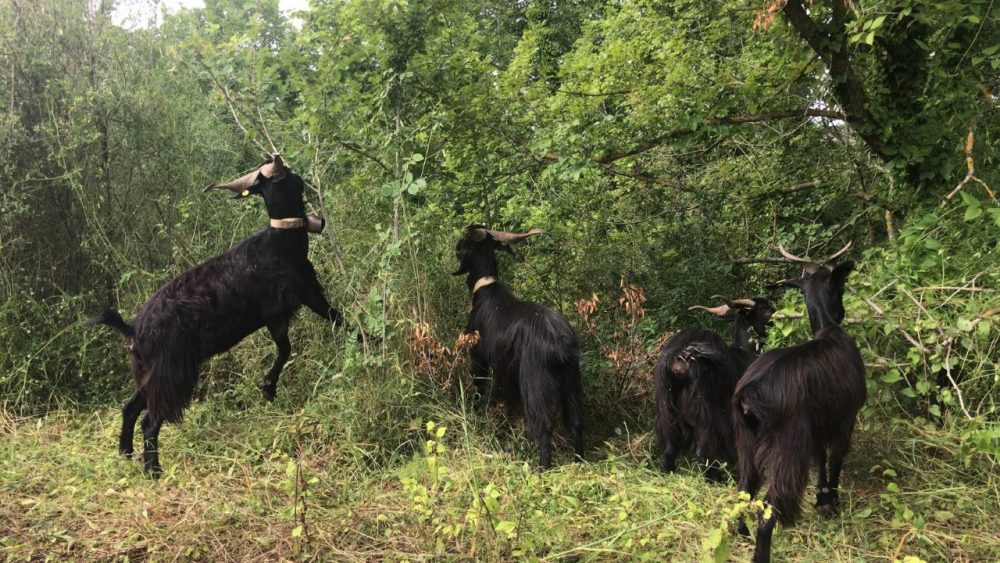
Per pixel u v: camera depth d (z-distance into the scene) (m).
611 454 5.11
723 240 7.96
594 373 6.00
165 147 7.25
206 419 5.71
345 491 4.45
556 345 5.05
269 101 6.42
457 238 6.89
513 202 7.79
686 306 7.19
